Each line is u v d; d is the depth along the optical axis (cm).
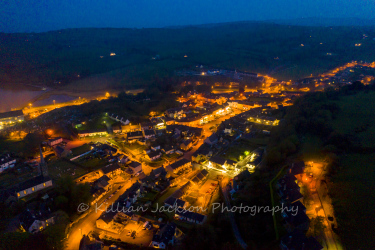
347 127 13088
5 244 7706
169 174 12400
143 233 9050
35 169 12738
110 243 8594
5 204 9962
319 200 8456
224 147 14862
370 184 8650
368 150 10656
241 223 8275
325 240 6906
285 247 6756
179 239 8525
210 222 8944
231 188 10688
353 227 7206
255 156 13238
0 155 13500
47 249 7950
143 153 14538
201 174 11875
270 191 9194
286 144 12031
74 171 12575
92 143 15550
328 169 9988
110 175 12206
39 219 8881
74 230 9250
